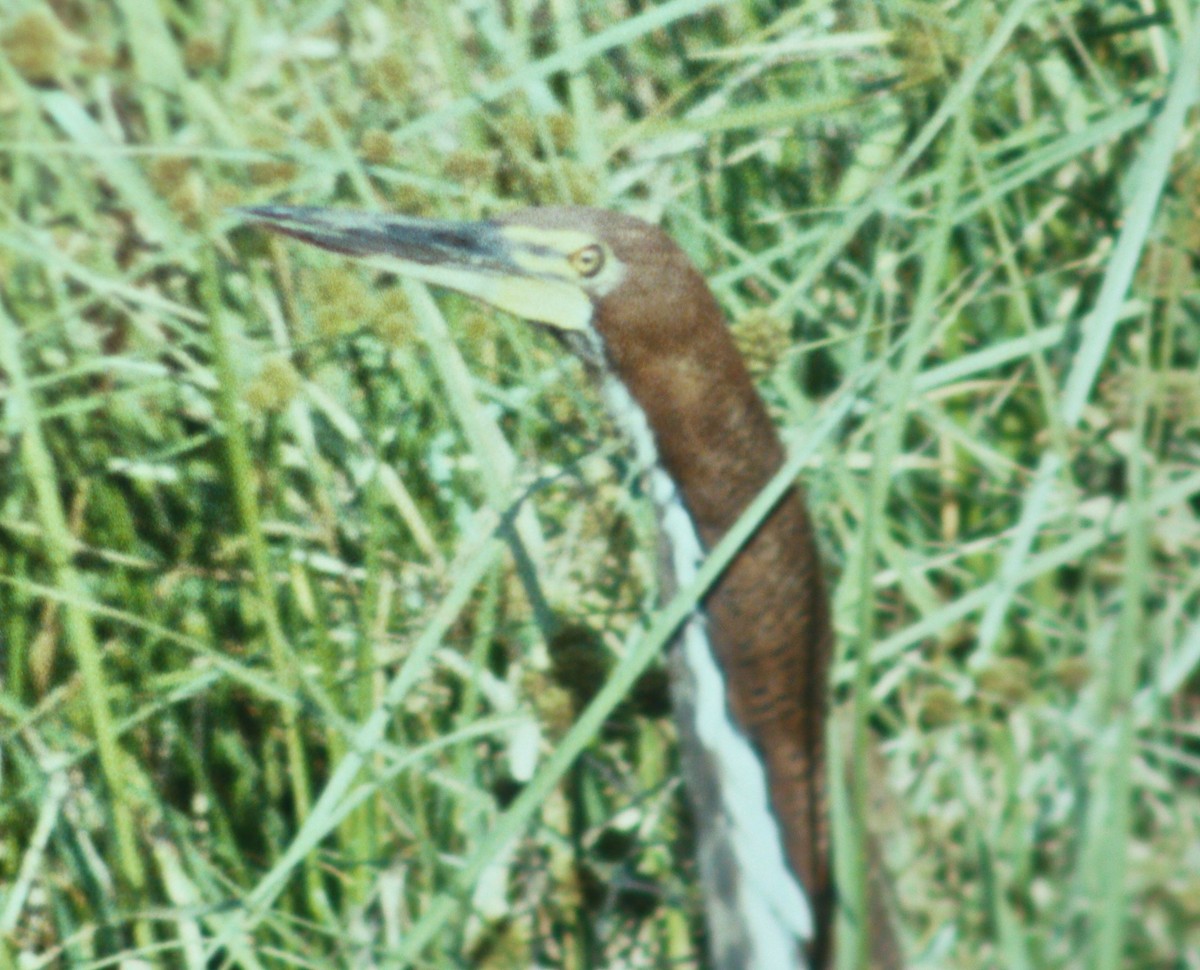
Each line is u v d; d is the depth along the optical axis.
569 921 8.20
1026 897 6.87
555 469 8.88
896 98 9.35
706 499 7.20
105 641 8.92
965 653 8.58
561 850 8.19
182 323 8.96
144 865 8.30
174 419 9.27
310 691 7.21
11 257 9.42
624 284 7.10
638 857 8.40
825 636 7.25
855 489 7.61
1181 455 8.59
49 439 9.05
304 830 7.04
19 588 8.70
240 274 9.53
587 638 7.95
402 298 8.33
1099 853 6.26
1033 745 7.57
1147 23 8.76
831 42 9.15
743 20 10.20
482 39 10.41
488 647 8.74
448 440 8.88
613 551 8.73
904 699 8.16
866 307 8.33
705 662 7.34
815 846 7.21
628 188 9.98
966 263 9.40
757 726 7.27
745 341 8.05
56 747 8.48
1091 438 8.50
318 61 10.38
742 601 7.16
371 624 8.20
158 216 9.15
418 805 7.44
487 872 8.03
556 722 7.97
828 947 7.22
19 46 8.83
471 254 7.39
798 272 9.48
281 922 7.70
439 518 9.05
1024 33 9.29
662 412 7.19
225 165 9.43
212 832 8.39
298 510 9.05
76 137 9.24
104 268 9.39
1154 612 7.90
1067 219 9.40
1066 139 8.12
